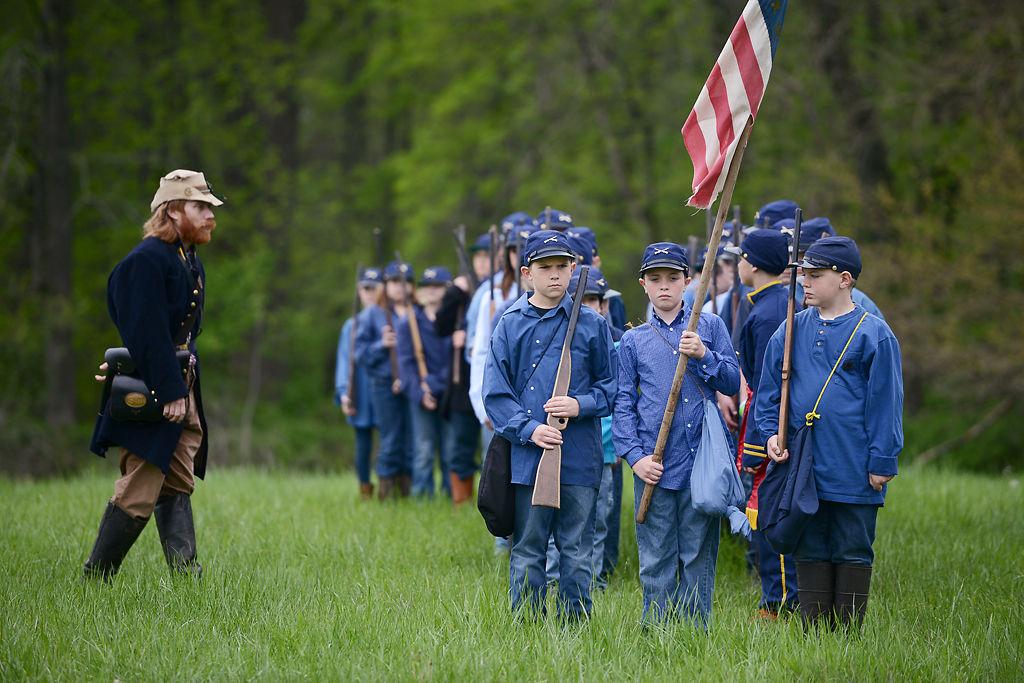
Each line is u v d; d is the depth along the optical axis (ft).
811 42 167.22
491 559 59.57
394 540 63.52
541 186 206.80
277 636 41.70
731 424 54.65
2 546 58.08
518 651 40.14
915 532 67.97
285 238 228.63
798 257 48.44
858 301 52.11
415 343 80.43
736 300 59.11
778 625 45.11
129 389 48.83
